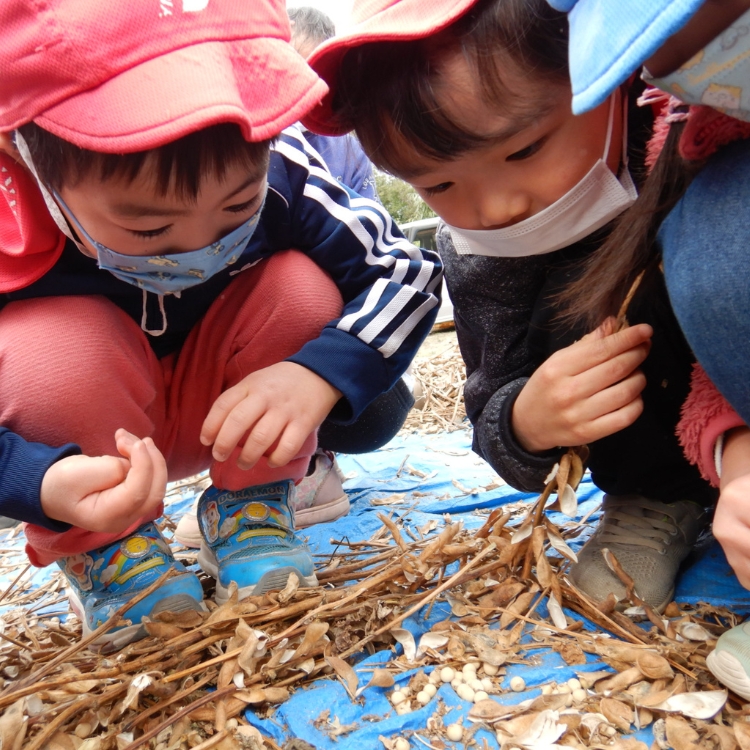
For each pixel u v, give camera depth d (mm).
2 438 887
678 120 714
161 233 812
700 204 692
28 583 1379
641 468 1017
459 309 1164
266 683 802
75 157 734
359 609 883
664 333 956
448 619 898
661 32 501
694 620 869
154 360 1092
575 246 1033
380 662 821
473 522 1312
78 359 929
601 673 755
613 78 527
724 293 665
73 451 889
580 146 829
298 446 948
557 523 1242
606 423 860
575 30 585
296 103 779
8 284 915
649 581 910
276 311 1065
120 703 764
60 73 710
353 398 1007
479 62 746
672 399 993
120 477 847
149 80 711
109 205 761
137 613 933
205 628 848
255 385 963
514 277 1069
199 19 745
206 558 1120
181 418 1159
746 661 689
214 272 938
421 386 2613
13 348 920
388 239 1130
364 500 1558
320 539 1332
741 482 683
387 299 1048
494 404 1046
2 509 858
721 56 567
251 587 975
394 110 801
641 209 780
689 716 672
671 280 725
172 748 712
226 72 741
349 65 851
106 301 1004
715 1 538
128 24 713
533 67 745
